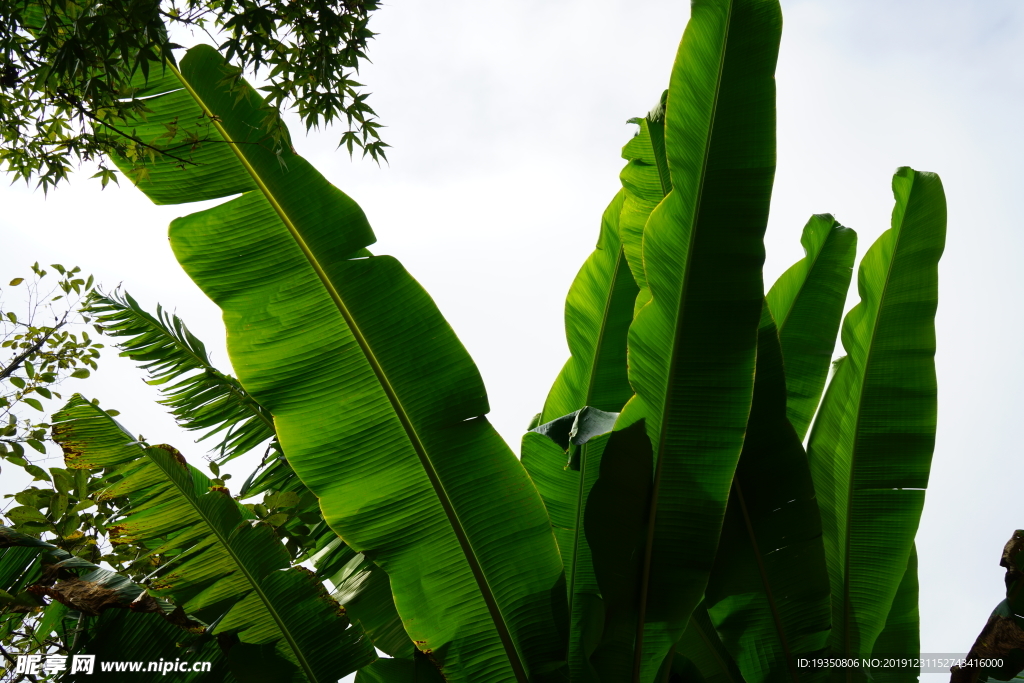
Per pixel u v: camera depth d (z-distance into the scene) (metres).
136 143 2.82
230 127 2.95
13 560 3.09
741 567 3.51
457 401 3.06
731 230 2.98
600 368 4.05
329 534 3.83
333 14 2.59
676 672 3.76
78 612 3.27
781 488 3.49
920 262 4.08
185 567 2.95
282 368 2.98
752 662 3.55
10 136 2.68
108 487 2.99
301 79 2.70
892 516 3.95
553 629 3.09
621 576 3.10
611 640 3.09
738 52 2.94
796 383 4.23
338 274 3.01
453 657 3.08
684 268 3.03
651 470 3.13
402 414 3.02
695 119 2.98
